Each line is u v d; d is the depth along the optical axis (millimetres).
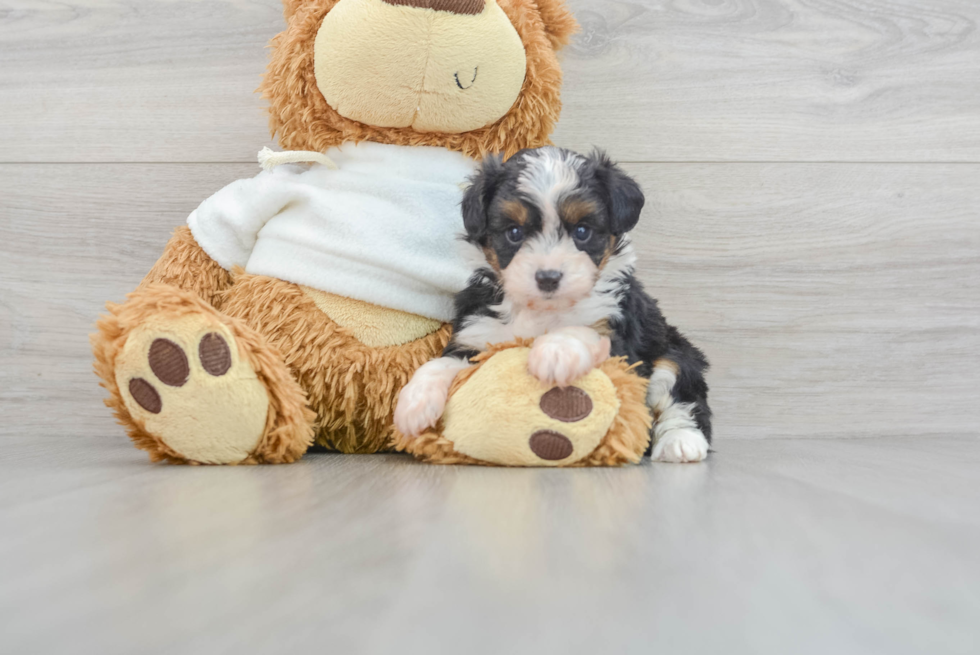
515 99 1812
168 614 545
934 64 2260
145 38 2205
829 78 2250
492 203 1597
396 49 1646
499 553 738
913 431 2287
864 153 2260
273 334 1745
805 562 723
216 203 1879
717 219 2254
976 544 807
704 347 2264
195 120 2219
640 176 2244
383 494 1103
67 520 890
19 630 510
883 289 2277
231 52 2207
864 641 509
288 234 1789
